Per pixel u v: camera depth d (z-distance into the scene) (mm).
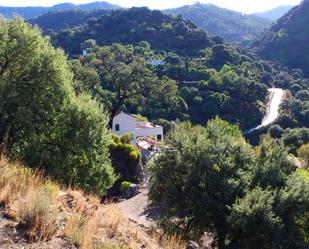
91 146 15125
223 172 13227
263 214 11266
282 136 59750
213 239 13711
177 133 14664
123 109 55781
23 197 5734
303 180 13344
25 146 13500
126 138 30594
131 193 22359
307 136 58312
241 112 72375
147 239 6055
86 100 16516
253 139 62688
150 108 59688
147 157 34062
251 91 78062
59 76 15039
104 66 46750
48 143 14883
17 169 6734
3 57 14266
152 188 14656
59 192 6656
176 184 14211
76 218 5426
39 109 14523
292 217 12219
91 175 14828
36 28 15320
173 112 61156
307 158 37438
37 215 5008
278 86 105688
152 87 46781
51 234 4910
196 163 13703
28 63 14547
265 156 14664
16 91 14133
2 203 5340
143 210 17172
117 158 25688
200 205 12750
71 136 14836
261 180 13523
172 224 13969
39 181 6684
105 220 6000
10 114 13766
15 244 4543
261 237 11391
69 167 14508
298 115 73938
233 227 11625
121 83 39781
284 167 14508
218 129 15438
